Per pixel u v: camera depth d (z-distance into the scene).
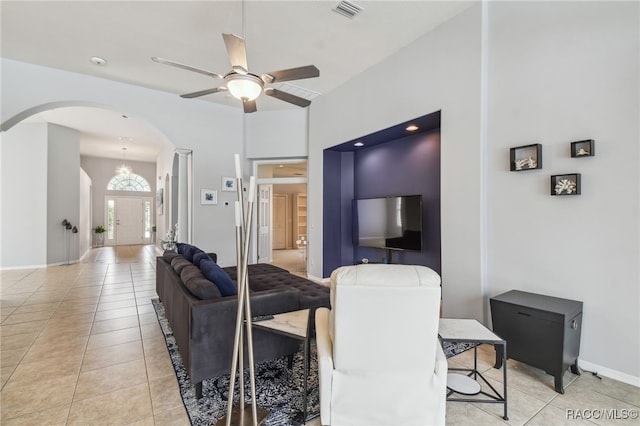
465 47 2.99
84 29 3.35
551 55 2.43
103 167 11.22
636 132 2.04
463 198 2.99
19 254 6.53
